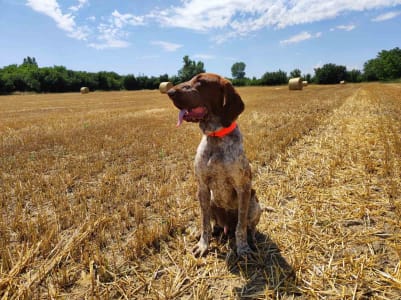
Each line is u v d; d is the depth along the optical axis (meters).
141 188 1.88
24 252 1.20
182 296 1.00
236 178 1.18
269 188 1.82
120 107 7.41
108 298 0.97
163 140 3.24
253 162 2.35
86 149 2.93
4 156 2.69
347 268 1.09
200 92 1.11
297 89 13.26
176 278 1.06
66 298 0.99
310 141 2.97
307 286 1.02
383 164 2.09
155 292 0.99
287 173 2.07
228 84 1.16
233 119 1.16
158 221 1.47
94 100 10.45
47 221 1.44
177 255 1.21
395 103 5.98
